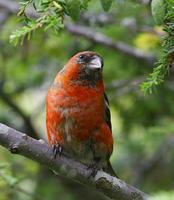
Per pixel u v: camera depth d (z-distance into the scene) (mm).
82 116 8406
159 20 6133
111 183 7602
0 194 11828
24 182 13281
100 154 8766
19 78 14719
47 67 14461
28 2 6348
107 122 8820
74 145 8586
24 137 7289
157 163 13820
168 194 4926
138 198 7547
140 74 13703
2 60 14820
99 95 8508
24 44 14336
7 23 14219
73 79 8406
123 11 12984
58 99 8422
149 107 13484
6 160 13562
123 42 13969
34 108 15281
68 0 6270
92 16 12938
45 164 7582
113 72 13859
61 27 6293
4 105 14672
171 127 8977
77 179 7695
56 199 13609
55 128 8508
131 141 13586
